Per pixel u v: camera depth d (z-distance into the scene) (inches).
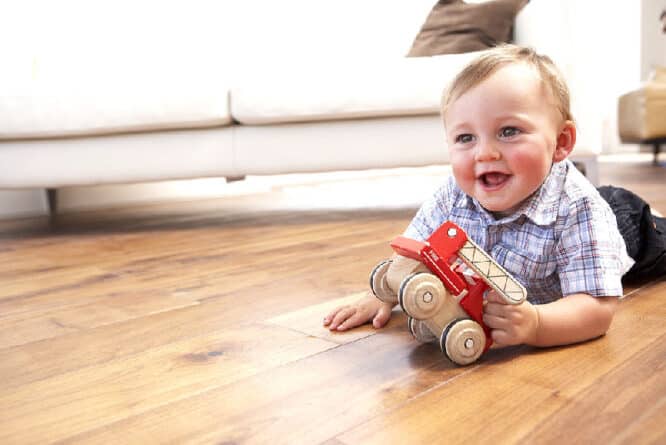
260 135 75.0
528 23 76.6
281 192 123.0
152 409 23.9
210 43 111.1
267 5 112.8
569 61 73.4
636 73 209.3
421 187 121.6
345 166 74.4
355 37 108.7
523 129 27.8
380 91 70.4
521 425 21.0
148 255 59.2
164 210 99.0
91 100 73.5
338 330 32.9
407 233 37.1
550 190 30.5
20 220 93.5
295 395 24.5
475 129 28.3
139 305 40.3
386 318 33.6
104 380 27.3
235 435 21.4
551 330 27.8
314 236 65.9
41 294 44.7
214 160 75.9
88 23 101.9
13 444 21.6
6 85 74.5
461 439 20.2
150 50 106.6
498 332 27.1
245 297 41.0
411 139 72.6
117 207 105.8
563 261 30.5
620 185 103.0
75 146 76.4
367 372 26.7
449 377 25.6
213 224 79.7
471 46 78.5
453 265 28.8
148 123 73.6
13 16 95.3
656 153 158.9
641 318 32.4
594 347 28.4
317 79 71.5
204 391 25.4
